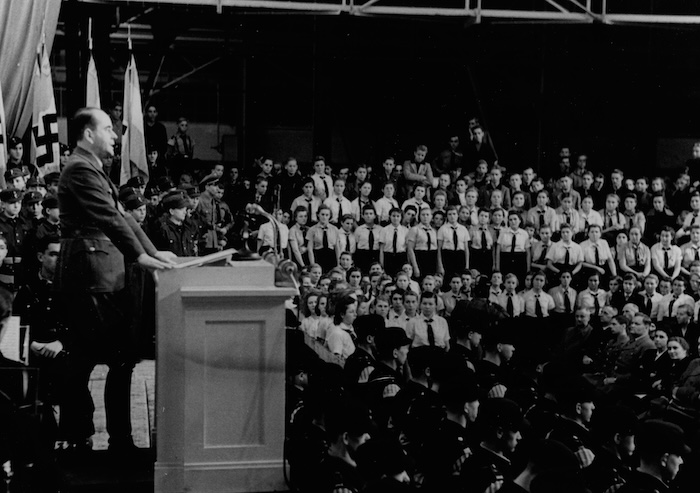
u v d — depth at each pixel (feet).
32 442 19.13
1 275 32.14
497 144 71.56
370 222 53.01
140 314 21.70
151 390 29.89
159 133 56.85
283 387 19.67
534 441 18.71
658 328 40.40
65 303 20.56
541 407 25.25
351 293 37.55
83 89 54.49
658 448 20.02
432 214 53.83
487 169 60.39
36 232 28.32
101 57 55.67
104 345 20.86
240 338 19.49
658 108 71.97
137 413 27.04
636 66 71.36
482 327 35.91
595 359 39.86
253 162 63.31
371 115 70.95
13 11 45.91
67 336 21.61
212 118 70.18
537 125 71.46
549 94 71.26
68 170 19.86
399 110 71.15
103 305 20.49
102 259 20.25
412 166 58.13
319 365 25.66
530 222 56.65
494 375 31.32
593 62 71.20
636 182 61.00
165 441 19.34
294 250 51.55
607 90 71.46
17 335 25.23
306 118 70.90
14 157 44.45
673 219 58.90
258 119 70.44
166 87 69.26
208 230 45.03
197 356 19.36
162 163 56.18
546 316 49.83
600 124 71.72
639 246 55.52
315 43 69.21
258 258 21.40
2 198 32.65
